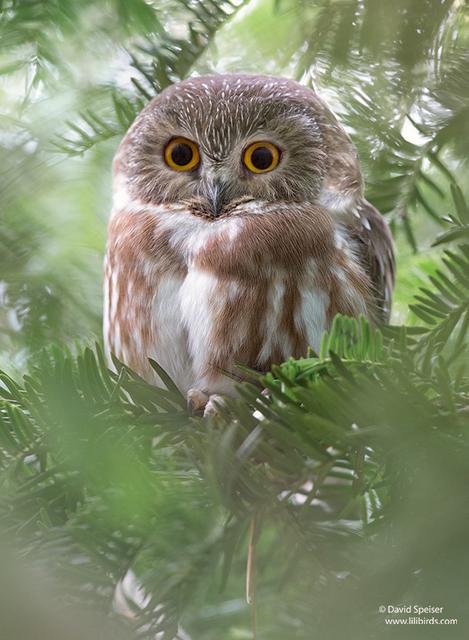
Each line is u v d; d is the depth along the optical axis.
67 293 2.68
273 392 2.47
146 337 2.63
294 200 2.65
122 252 2.64
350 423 2.46
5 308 2.67
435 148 2.58
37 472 2.50
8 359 2.66
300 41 2.57
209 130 2.65
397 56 2.53
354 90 2.57
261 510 2.49
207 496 2.50
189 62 2.61
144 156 2.66
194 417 2.51
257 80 2.66
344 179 2.65
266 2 2.63
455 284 2.50
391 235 2.64
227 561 2.48
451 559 2.21
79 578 2.48
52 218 2.68
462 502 2.23
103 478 2.46
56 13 2.60
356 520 2.51
